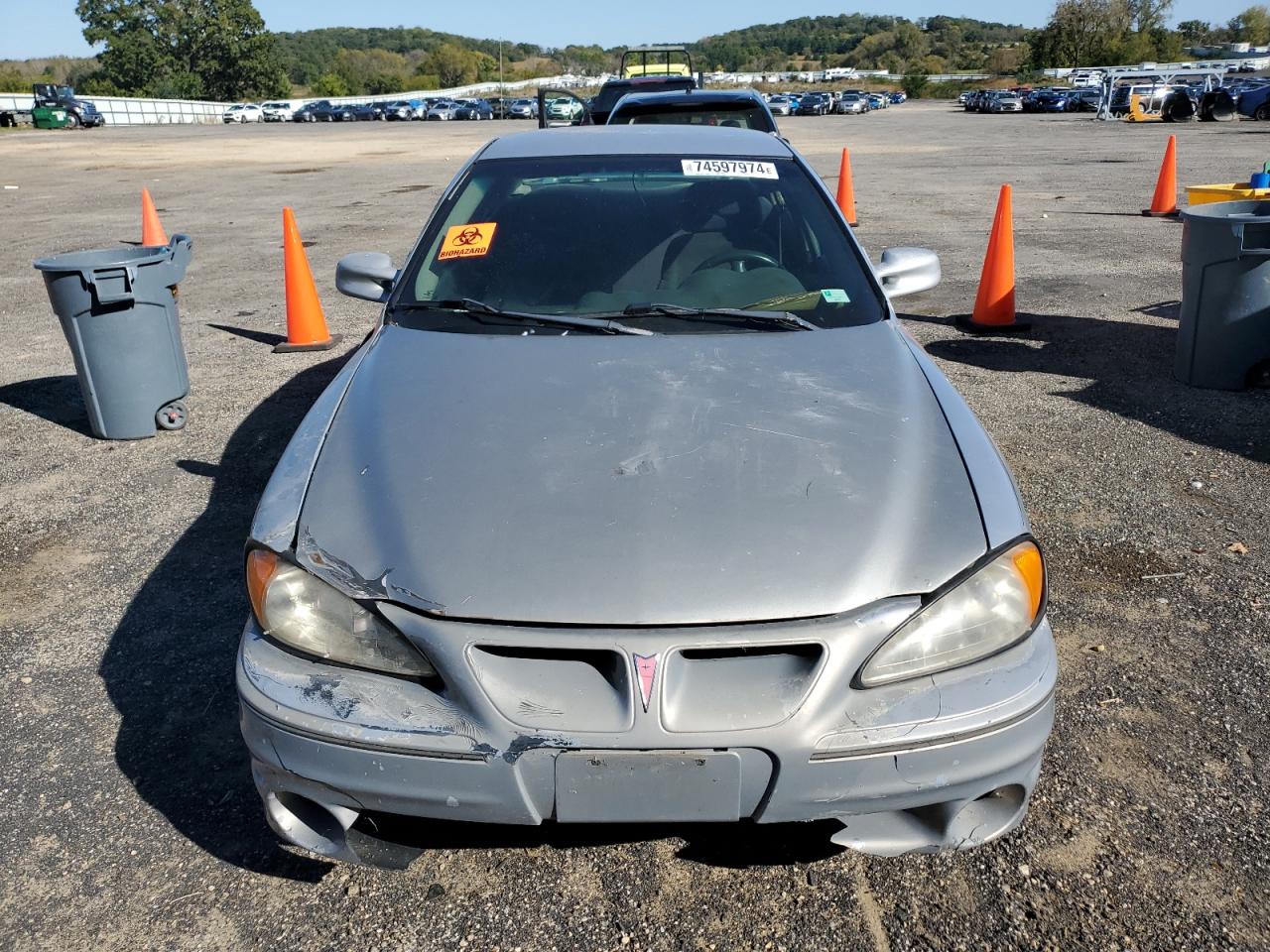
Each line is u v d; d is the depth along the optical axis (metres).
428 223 3.32
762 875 2.18
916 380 2.54
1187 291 5.37
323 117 62.91
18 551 3.81
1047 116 44.66
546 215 3.23
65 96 54.41
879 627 1.83
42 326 7.59
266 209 14.81
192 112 74.31
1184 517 3.88
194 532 3.95
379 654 1.87
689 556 1.87
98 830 2.35
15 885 2.20
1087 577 3.43
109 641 3.17
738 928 2.05
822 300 2.93
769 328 2.79
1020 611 1.94
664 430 2.23
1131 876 2.15
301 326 6.65
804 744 1.77
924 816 1.94
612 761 1.77
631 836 2.21
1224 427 4.82
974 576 1.91
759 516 1.96
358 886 2.18
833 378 2.49
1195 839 2.25
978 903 2.09
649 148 3.54
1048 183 15.59
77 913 2.12
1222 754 2.53
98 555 3.76
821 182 3.44
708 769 1.77
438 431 2.26
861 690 1.82
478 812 1.83
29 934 2.07
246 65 103.38
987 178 16.61
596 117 13.04
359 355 2.83
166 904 2.14
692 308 2.87
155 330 4.89
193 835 2.33
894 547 1.92
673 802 1.80
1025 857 2.21
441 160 24.83
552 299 2.95
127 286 4.71
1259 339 5.20
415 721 1.81
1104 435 4.75
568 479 2.07
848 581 1.85
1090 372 5.75
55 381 6.10
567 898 2.13
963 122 40.78
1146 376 5.65
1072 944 1.99
